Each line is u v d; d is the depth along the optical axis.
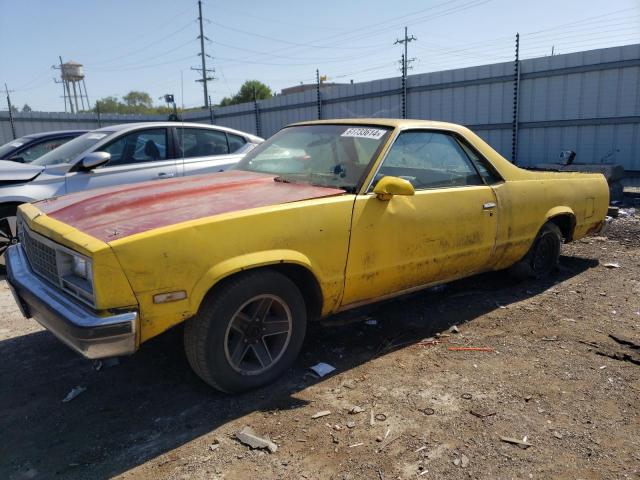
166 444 2.69
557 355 3.61
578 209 5.23
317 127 4.36
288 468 2.48
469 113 12.48
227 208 3.06
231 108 18.48
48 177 5.98
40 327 4.34
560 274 5.48
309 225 3.16
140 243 2.63
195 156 7.16
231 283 2.92
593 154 10.84
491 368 3.43
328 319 4.29
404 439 2.68
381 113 14.22
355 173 3.60
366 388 3.20
